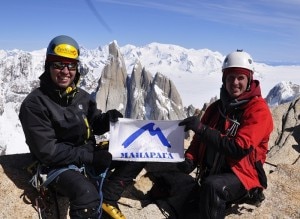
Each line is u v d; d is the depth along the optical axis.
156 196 2.62
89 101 2.38
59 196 2.39
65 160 2.10
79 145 2.29
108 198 2.26
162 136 2.48
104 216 2.24
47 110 2.09
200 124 2.24
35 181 2.17
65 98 2.17
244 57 2.23
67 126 2.16
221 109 2.39
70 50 2.10
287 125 4.38
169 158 2.47
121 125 2.44
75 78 2.24
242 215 2.52
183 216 2.41
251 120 2.19
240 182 2.24
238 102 2.24
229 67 2.23
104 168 2.22
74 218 2.02
